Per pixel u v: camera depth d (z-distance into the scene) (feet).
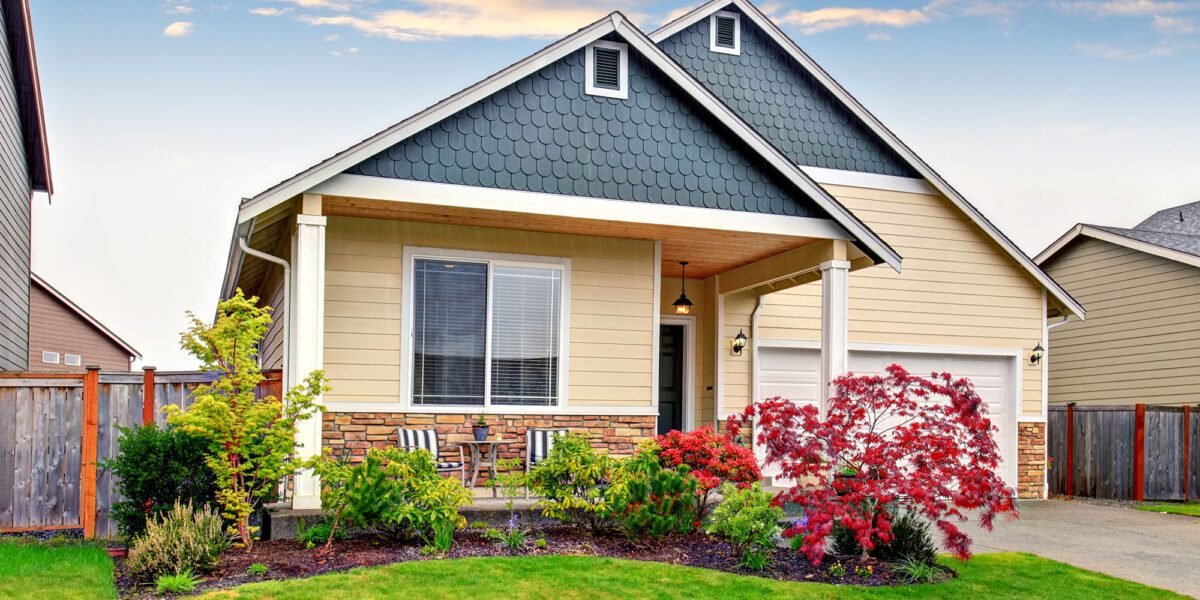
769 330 48.73
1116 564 31.53
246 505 28.07
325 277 35.91
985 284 53.11
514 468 37.45
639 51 36.29
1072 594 26.63
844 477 28.84
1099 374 63.62
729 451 33.55
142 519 28.68
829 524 27.02
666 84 36.83
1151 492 53.67
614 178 35.60
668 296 49.24
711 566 27.99
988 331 52.90
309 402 29.14
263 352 52.85
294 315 33.12
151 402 32.73
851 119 51.85
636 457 32.45
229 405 28.02
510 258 38.50
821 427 28.96
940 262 52.29
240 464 29.40
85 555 27.71
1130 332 61.31
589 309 39.58
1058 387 67.05
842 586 26.23
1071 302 53.78
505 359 38.14
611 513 30.96
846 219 38.09
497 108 34.30
